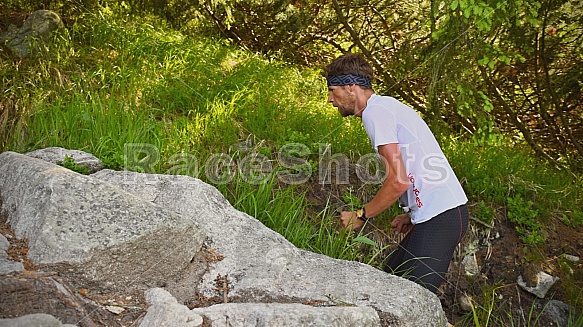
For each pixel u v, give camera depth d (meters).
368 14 7.64
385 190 3.37
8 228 2.93
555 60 6.72
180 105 5.13
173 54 5.88
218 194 3.55
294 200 4.14
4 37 5.39
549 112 7.14
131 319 2.55
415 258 3.40
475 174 5.14
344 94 3.48
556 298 4.61
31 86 4.83
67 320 2.42
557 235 4.97
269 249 3.21
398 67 6.16
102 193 2.87
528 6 5.39
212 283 2.97
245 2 7.40
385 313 2.79
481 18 4.85
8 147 4.26
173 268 2.90
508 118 7.05
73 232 2.68
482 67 5.61
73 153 3.96
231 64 6.40
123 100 4.83
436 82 5.15
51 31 5.53
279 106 5.36
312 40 8.18
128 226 2.76
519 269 4.64
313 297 2.85
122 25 6.21
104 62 5.41
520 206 4.89
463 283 4.50
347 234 4.05
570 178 5.95
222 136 4.63
